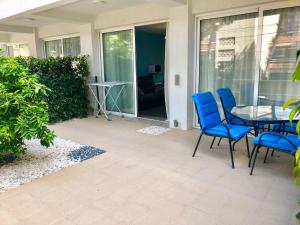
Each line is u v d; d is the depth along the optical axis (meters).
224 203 2.27
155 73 8.20
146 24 5.15
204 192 2.46
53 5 4.24
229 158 3.29
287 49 3.66
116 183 2.67
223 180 2.70
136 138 4.22
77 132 4.65
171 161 3.22
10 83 3.09
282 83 3.78
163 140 4.08
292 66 3.65
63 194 2.47
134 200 2.34
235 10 3.97
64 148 3.75
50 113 5.32
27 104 3.00
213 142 3.72
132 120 5.56
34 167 3.07
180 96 4.61
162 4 4.15
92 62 6.01
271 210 2.15
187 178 2.76
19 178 2.79
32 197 2.42
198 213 2.13
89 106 6.25
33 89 3.15
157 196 2.41
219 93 3.59
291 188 2.51
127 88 5.88
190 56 4.43
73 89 5.77
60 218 2.10
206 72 4.55
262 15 3.76
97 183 2.68
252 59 4.00
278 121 2.72
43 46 7.62
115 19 5.44
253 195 2.39
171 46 4.55
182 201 2.31
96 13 5.60
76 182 2.70
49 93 5.27
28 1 4.56
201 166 3.06
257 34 3.87
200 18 4.37
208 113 3.27
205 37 4.45
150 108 6.82
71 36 6.72
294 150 2.47
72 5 4.86
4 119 2.93
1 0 5.23
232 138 2.98
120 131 4.67
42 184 2.67
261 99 4.00
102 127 4.99
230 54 4.22
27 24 6.86
